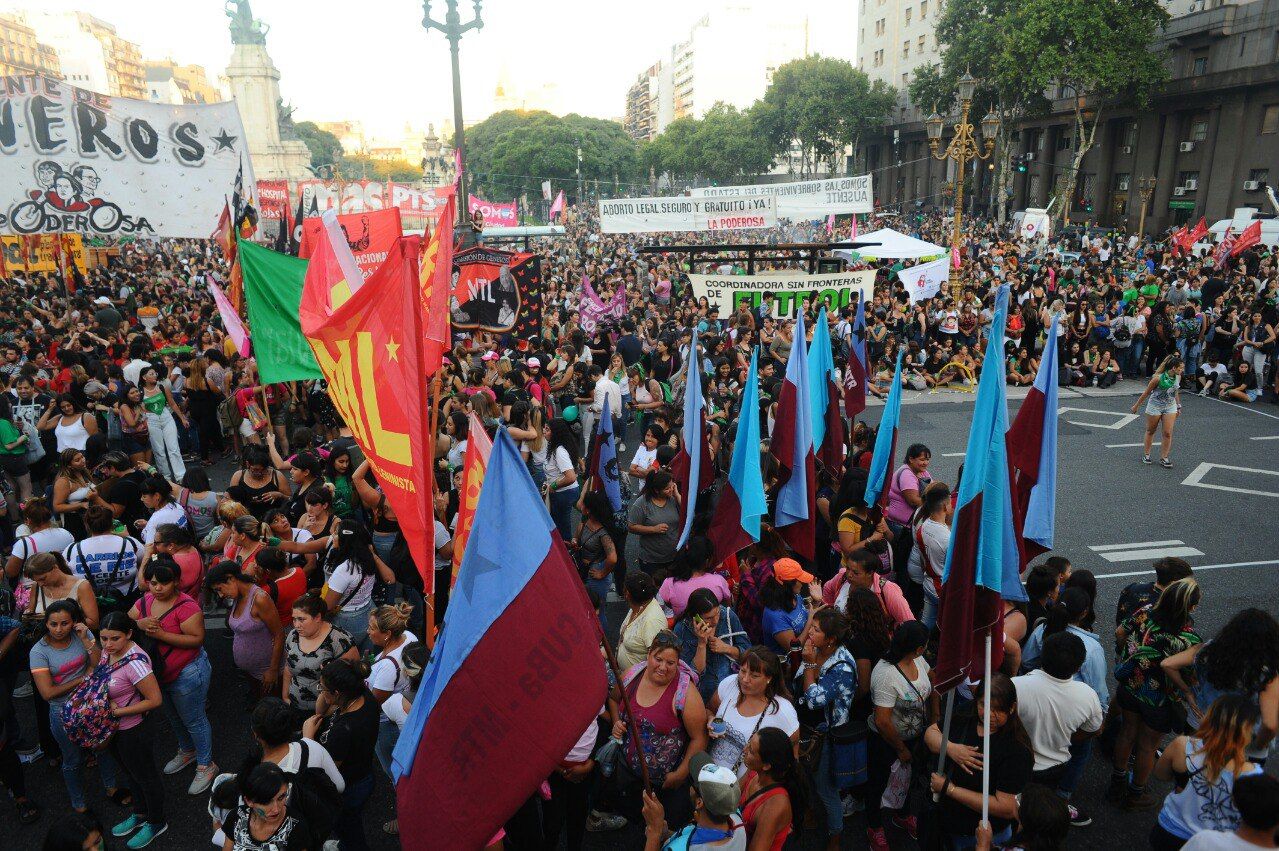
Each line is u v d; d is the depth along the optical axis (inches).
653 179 4527.6
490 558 137.0
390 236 497.0
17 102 456.4
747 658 176.2
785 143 3265.3
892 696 187.3
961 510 177.3
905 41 3038.9
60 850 134.5
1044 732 181.2
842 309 681.0
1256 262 945.5
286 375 340.2
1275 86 1720.0
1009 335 713.0
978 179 2743.6
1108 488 456.1
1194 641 199.8
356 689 178.4
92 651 212.4
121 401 439.8
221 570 227.6
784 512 261.3
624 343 567.5
